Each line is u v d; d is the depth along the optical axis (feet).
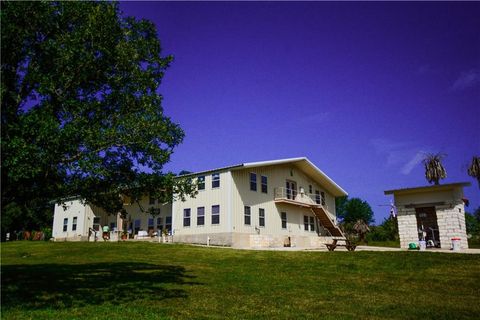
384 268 54.80
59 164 34.58
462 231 73.67
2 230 164.35
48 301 33.96
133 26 42.80
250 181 108.17
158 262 63.67
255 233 105.40
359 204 231.30
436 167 139.85
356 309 33.99
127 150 38.68
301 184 129.59
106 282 44.27
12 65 35.63
